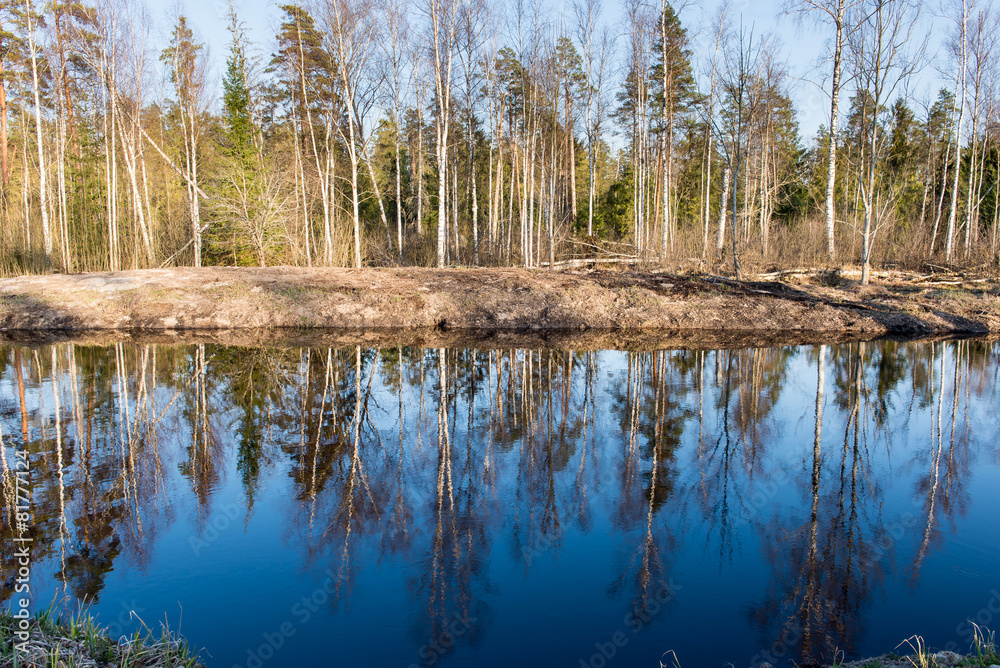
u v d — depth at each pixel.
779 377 12.25
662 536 5.70
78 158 25.39
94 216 25.28
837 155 36.72
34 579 4.79
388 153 38.34
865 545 5.53
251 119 25.97
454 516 6.11
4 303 16.61
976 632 3.94
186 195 25.95
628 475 7.24
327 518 6.02
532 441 8.42
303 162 27.19
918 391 11.33
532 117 26.97
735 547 5.45
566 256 26.41
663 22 25.14
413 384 11.47
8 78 23.75
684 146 31.02
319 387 11.09
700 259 23.41
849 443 8.41
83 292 17.45
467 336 16.38
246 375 11.82
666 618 4.38
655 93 28.33
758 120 25.67
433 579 4.90
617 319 17.45
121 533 5.62
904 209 34.53
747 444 8.35
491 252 26.47
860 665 3.77
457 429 8.93
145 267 22.86
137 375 11.66
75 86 24.70
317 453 7.83
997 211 29.09
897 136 30.20
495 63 26.39
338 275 19.50
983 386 11.68
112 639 3.92
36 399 9.98
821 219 29.72
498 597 4.65
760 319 17.45
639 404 10.30
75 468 7.15
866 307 18.05
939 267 23.05
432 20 21.05
